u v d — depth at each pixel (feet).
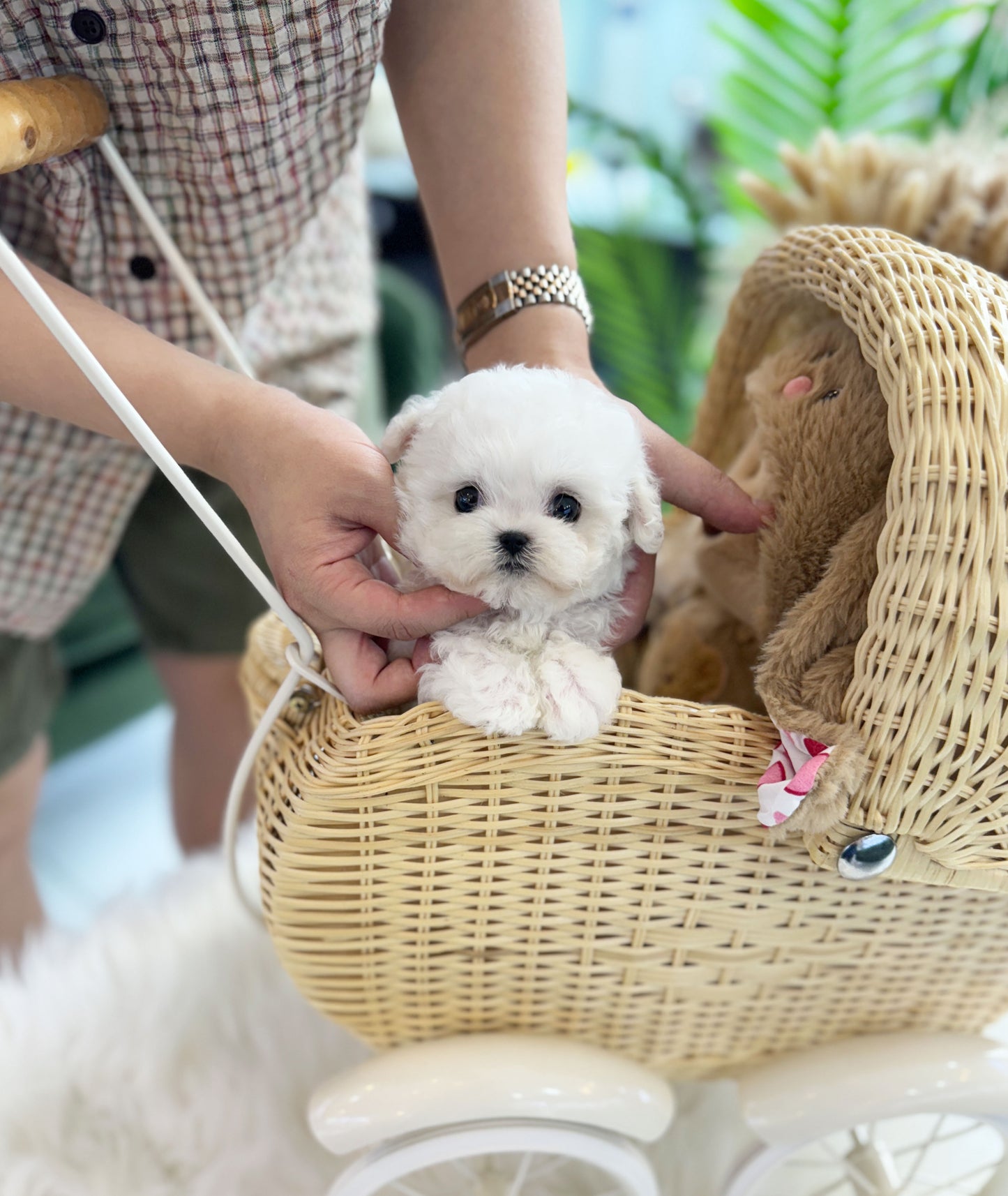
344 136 2.54
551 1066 2.19
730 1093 2.90
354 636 2.04
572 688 1.84
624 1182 2.32
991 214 2.72
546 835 1.97
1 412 2.89
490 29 2.33
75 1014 2.93
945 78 4.05
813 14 3.89
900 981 2.34
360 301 3.71
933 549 1.70
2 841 3.71
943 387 1.77
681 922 2.15
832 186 3.08
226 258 2.68
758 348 2.76
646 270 4.96
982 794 1.80
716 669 2.57
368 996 2.26
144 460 3.21
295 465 1.95
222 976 3.07
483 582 1.87
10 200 2.65
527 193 2.34
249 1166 2.66
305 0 2.09
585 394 1.97
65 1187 2.61
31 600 3.30
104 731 5.57
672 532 2.98
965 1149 2.78
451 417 1.91
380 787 1.88
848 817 1.84
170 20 2.07
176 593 3.77
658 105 7.83
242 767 2.19
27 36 2.15
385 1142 2.23
